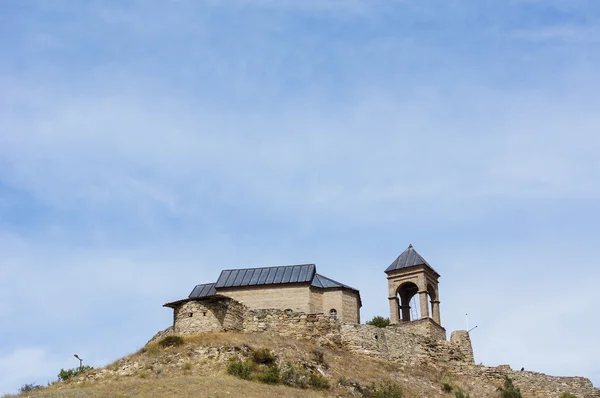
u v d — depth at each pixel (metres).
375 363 67.44
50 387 56.50
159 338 65.50
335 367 63.59
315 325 68.69
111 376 57.56
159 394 50.69
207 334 62.53
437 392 65.00
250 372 57.56
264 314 67.81
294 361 61.12
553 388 69.81
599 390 70.06
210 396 50.75
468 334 74.62
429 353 71.25
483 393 67.06
